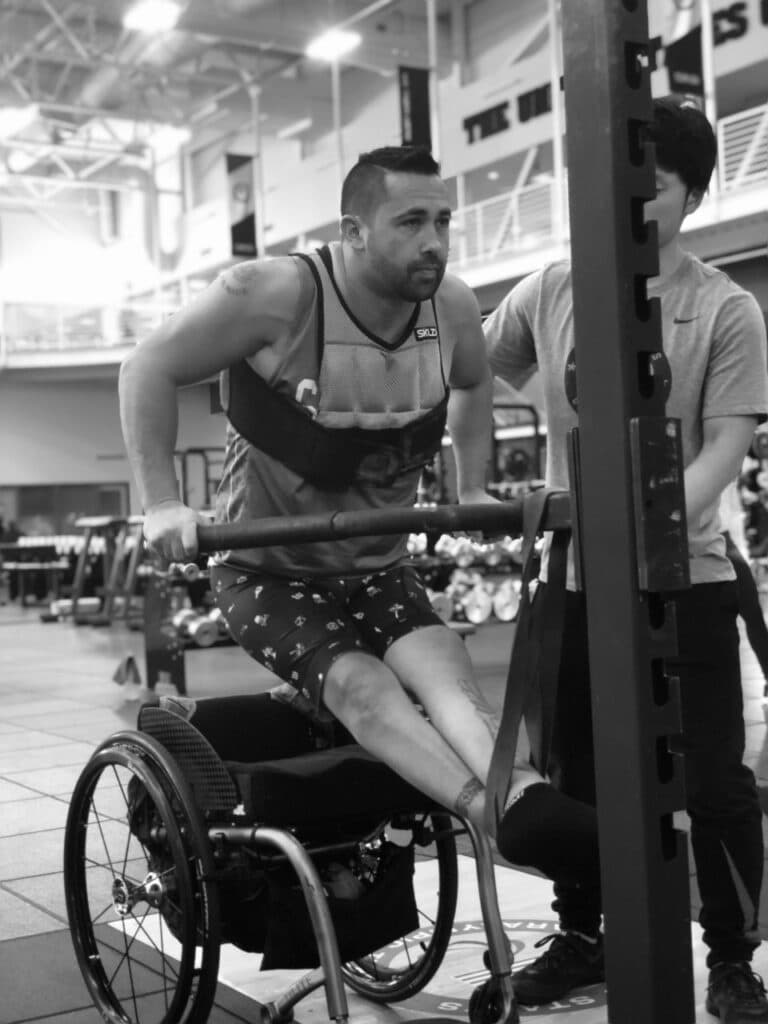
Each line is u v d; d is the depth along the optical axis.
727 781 2.54
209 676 9.27
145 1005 2.70
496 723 2.03
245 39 26.17
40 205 34.50
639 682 1.43
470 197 27.97
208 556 2.34
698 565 2.53
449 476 15.91
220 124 32.75
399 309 2.29
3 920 3.45
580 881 1.84
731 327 2.50
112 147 32.03
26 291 34.62
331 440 2.29
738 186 16.86
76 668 10.37
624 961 1.45
